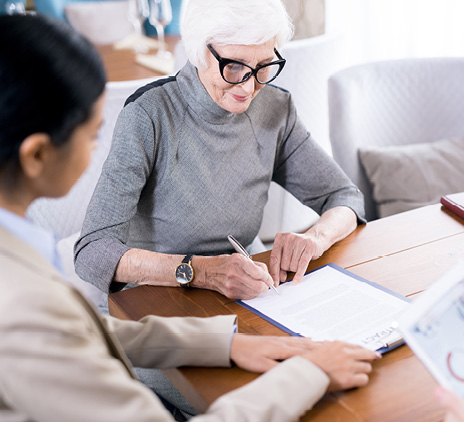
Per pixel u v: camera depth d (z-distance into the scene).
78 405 0.63
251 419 0.73
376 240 1.35
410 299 1.06
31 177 0.67
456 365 0.71
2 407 0.65
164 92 1.39
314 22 3.39
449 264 1.21
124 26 4.31
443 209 1.50
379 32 3.31
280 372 0.80
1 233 0.65
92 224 1.31
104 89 0.70
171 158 1.40
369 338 0.95
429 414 0.78
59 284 0.67
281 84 2.14
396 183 2.05
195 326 0.97
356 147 2.08
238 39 1.20
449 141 2.17
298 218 2.51
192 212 1.44
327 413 0.80
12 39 0.62
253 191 1.51
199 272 1.17
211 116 1.39
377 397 0.82
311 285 1.15
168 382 1.26
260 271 1.12
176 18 4.64
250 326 1.02
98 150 1.77
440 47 3.03
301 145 1.59
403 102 2.18
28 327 0.61
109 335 0.76
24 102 0.62
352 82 2.06
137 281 1.23
